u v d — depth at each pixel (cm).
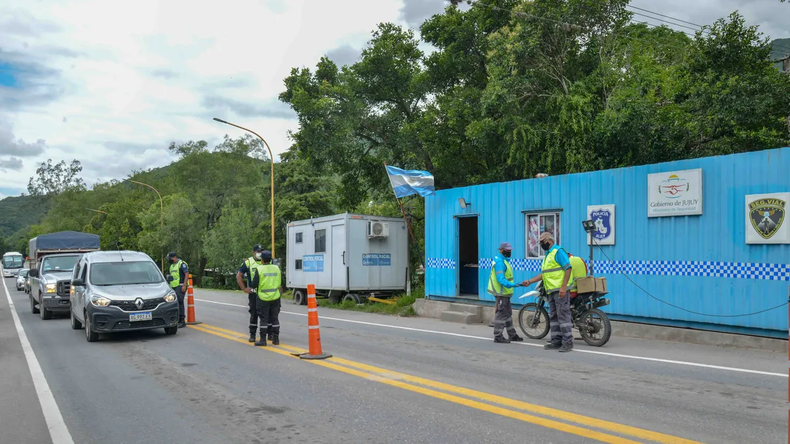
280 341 1133
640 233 1145
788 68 1995
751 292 977
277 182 4697
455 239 1575
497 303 1079
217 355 975
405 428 541
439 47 2384
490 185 1473
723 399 631
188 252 5784
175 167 6088
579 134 1719
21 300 2722
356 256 1891
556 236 1314
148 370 861
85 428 573
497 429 532
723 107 1550
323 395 677
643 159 1662
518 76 1878
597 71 1833
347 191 2731
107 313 1124
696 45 1744
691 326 1068
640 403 616
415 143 2334
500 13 2180
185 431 554
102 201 9838
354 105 2327
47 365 925
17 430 571
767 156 959
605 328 996
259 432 543
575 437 505
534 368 818
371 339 1139
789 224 925
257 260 1120
